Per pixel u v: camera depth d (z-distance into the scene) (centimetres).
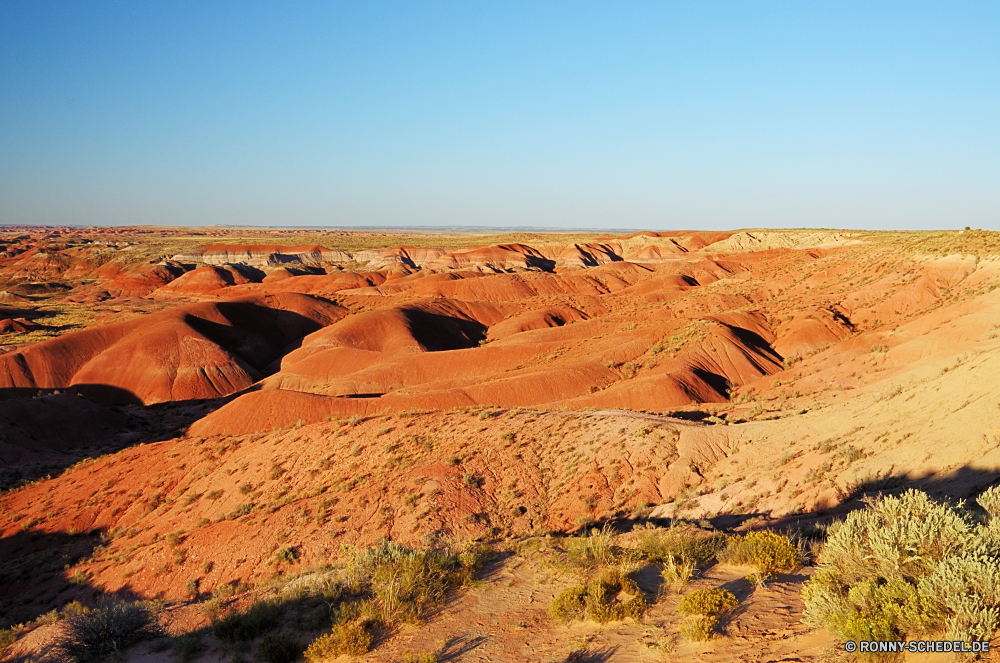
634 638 728
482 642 785
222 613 1136
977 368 1812
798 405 3309
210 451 3384
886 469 1534
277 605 1015
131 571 2408
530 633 796
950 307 4688
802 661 601
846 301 6600
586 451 2619
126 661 959
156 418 6022
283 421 4550
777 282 8681
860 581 700
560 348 6788
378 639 825
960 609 562
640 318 8344
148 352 7319
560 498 2378
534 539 1323
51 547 2872
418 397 4981
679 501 2047
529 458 2667
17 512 3259
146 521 2911
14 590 2517
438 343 8612
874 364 4128
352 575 1088
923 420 1722
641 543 1119
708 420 3206
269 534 2373
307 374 7006
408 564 1044
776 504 1681
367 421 3344
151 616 1169
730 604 750
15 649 1097
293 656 827
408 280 13762
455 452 2778
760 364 5591
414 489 2475
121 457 3666
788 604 762
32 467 4012
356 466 2836
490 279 12381
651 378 4872
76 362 7375
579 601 834
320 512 2448
